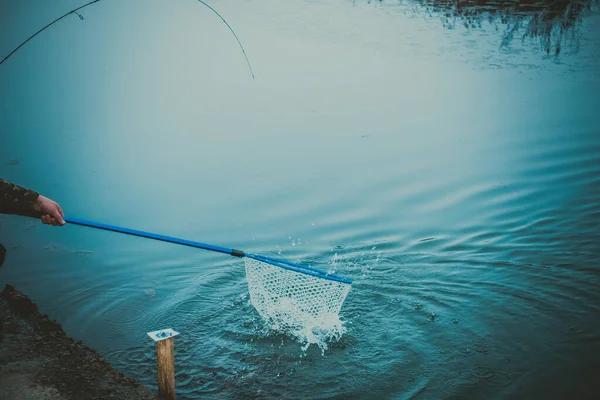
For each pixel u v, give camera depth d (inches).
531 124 453.7
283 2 821.9
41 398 179.9
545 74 544.1
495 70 558.9
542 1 769.6
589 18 690.2
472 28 676.1
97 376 193.2
